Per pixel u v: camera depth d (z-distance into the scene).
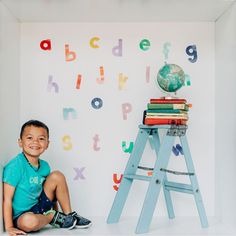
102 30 2.37
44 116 2.35
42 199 2.08
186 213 2.36
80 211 2.35
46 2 2.04
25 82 2.35
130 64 2.37
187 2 2.06
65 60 2.37
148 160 2.37
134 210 2.36
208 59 2.38
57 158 2.35
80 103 2.36
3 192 1.98
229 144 2.12
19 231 1.90
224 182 2.19
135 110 2.37
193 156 2.37
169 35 2.38
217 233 1.95
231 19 2.09
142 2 2.06
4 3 2.04
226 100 2.17
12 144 2.19
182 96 2.37
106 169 2.36
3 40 2.04
